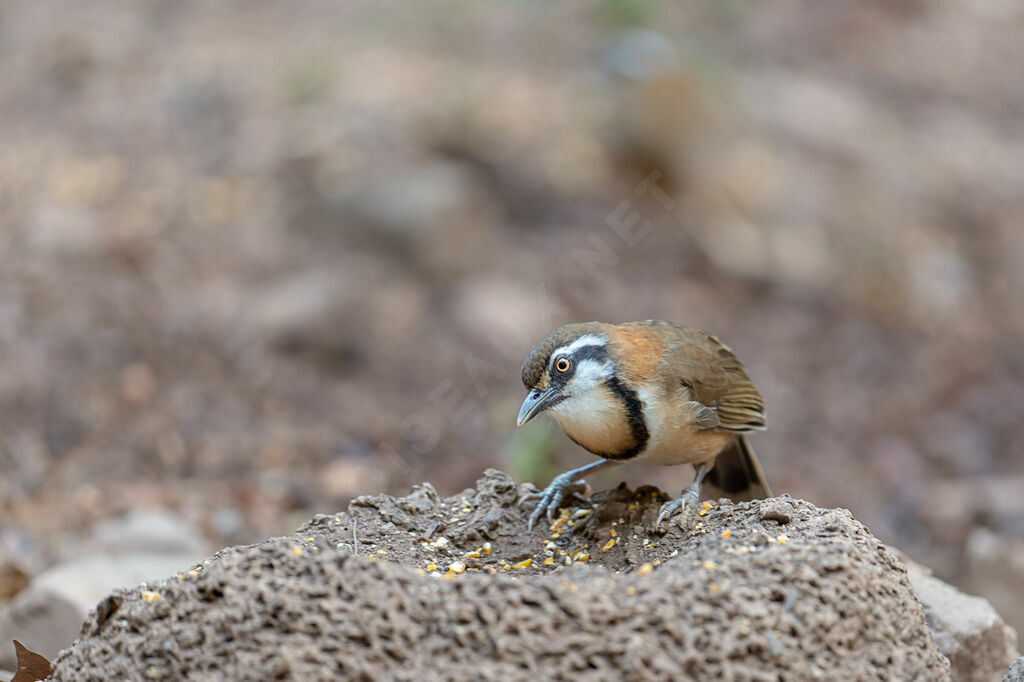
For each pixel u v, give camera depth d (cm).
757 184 1939
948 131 2389
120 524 1073
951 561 1227
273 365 1429
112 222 1612
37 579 900
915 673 505
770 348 1620
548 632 466
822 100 2334
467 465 1314
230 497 1213
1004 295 1866
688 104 1800
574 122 1914
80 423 1284
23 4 2250
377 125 1833
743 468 815
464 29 2189
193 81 1947
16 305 1428
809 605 492
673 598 484
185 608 491
